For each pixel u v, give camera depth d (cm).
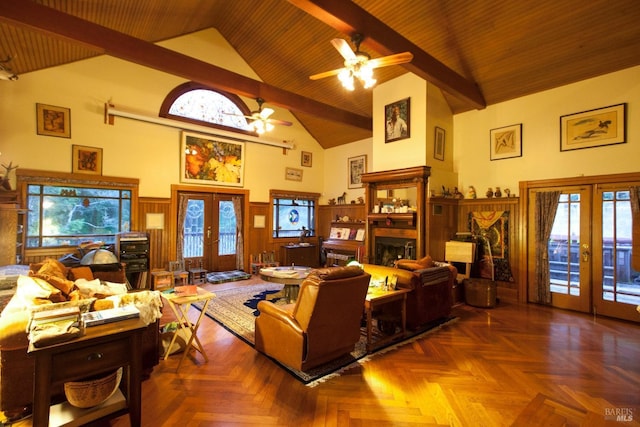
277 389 246
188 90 643
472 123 573
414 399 234
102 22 453
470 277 552
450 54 480
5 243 415
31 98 484
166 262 614
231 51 688
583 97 453
